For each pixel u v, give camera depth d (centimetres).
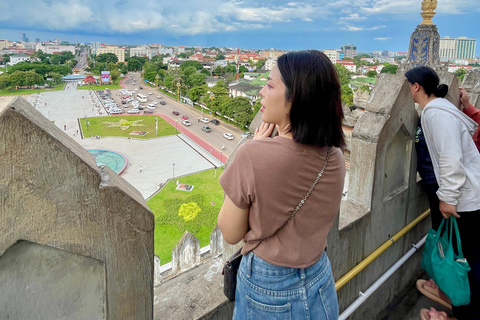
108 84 10831
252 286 144
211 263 227
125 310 148
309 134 126
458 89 328
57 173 121
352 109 2011
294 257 137
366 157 264
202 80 7875
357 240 262
